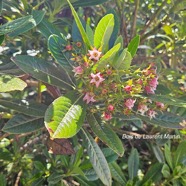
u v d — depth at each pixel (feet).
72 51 0.73
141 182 1.01
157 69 0.86
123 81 0.71
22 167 1.04
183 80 1.17
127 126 1.15
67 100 0.65
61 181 0.92
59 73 0.74
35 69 0.71
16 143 1.02
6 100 0.77
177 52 1.15
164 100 0.71
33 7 0.93
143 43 1.22
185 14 1.12
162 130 1.12
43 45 1.03
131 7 1.21
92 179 0.94
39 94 0.93
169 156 1.05
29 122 0.76
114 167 1.00
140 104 0.72
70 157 0.93
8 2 0.91
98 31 0.67
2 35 0.68
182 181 1.04
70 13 1.14
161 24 1.11
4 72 0.76
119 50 0.70
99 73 0.66
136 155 1.05
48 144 0.76
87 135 0.75
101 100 0.73
